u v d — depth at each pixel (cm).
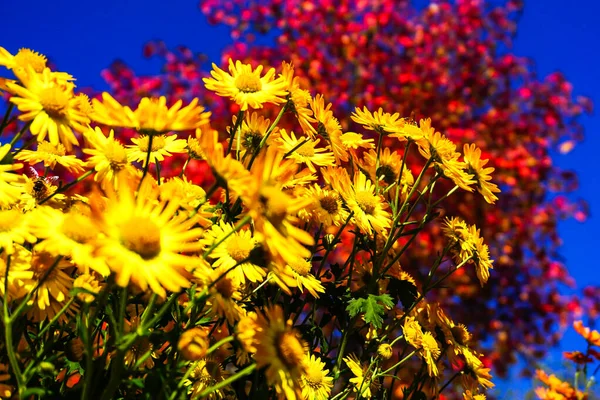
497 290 297
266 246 55
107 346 57
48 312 61
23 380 55
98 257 52
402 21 329
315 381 71
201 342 57
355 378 79
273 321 63
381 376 84
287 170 58
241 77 76
